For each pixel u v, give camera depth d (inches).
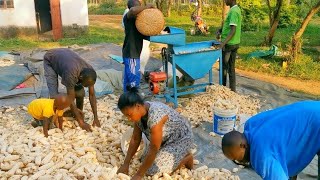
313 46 501.7
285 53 387.9
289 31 645.3
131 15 233.3
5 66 342.3
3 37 543.8
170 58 246.2
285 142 102.0
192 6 994.1
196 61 247.3
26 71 325.1
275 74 347.9
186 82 275.1
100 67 346.0
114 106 244.4
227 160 178.5
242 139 98.0
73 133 182.7
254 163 98.3
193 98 255.9
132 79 252.5
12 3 534.3
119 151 171.6
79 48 404.2
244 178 162.2
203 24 628.1
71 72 178.9
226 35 267.7
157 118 136.3
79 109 201.3
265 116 106.9
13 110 238.2
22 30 548.7
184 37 240.4
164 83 274.4
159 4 890.7
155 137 136.1
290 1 740.7
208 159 180.4
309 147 105.7
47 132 178.5
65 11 561.9
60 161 155.5
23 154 156.6
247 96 272.2
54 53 193.0
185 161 157.4
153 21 229.9
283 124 103.1
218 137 201.9
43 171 145.6
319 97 277.7
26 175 146.0
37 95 265.9
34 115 181.8
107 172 142.9
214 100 247.4
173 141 154.0
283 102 267.1
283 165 98.3
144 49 304.3
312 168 170.7
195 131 210.1
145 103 141.2
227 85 303.1
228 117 198.5
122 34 607.2
